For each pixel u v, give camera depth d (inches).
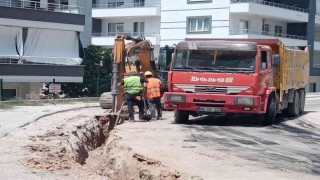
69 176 409.4
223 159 472.4
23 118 762.2
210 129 691.4
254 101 679.1
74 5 1545.3
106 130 796.6
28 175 396.2
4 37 1254.9
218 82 690.2
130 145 537.0
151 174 421.4
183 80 701.9
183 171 415.8
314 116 915.4
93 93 1446.9
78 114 852.0
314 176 407.2
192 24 1818.4
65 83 1398.9
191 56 705.6
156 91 808.9
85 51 1480.1
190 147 536.7
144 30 1945.1
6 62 1262.3
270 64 740.0
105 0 2025.1
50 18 1332.4
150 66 881.5
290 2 1993.1
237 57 692.1
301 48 998.4
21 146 519.2
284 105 836.6
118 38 837.8
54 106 1016.2
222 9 1744.6
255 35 1770.4
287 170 428.8
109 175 473.7
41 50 1325.0
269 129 709.3
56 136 599.8
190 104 698.2
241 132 668.7
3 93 1238.9
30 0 1355.8
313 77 2190.0
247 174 407.8
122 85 809.5
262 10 1758.1
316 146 570.3
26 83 1330.0
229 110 690.8
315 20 2107.5
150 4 1913.1
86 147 660.1
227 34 1740.9
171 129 684.1
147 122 770.8
